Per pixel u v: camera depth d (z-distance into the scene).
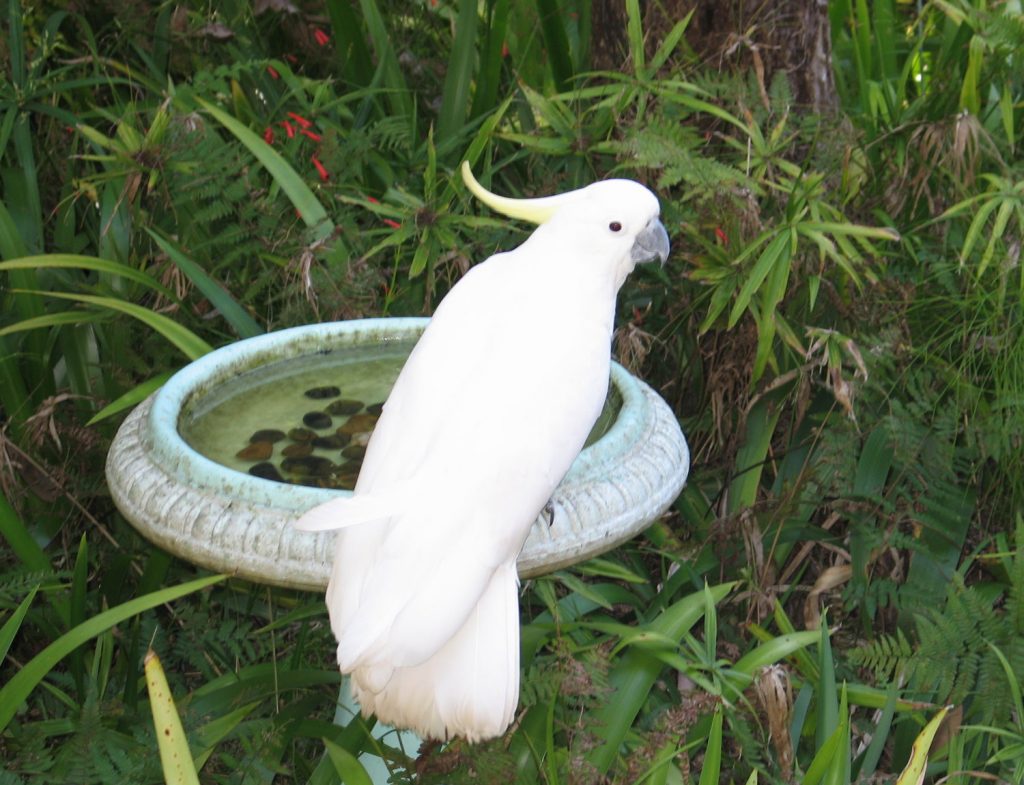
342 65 3.79
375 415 2.41
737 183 2.97
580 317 2.05
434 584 1.69
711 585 3.19
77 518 3.16
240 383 2.48
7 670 2.98
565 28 3.66
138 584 2.95
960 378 3.06
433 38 4.35
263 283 3.23
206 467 2.05
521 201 2.17
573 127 3.30
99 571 3.14
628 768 2.25
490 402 1.87
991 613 2.67
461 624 1.69
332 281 3.04
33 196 3.38
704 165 2.87
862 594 2.97
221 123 3.39
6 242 2.98
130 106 3.37
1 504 2.63
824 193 3.15
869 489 3.06
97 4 4.06
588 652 2.54
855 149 3.28
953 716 2.79
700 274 2.94
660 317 3.48
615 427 2.24
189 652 2.83
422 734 1.83
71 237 3.51
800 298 3.19
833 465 2.96
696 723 2.64
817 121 3.27
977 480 3.19
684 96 3.14
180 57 3.95
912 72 3.96
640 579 2.88
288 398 2.46
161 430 2.17
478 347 1.98
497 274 2.13
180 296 3.25
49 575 2.62
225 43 3.87
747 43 3.21
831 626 3.23
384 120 3.40
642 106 3.15
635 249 2.14
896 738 2.80
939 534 3.07
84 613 2.73
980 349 3.13
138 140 3.14
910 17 4.76
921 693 2.82
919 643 2.78
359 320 2.62
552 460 1.88
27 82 3.47
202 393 2.41
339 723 2.69
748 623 2.95
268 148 3.16
